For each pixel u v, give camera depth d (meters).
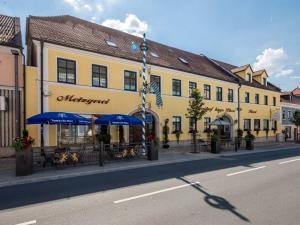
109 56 19.20
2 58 15.09
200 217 5.62
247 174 10.54
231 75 31.12
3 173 10.92
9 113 15.11
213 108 27.41
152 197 7.22
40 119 13.20
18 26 17.52
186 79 24.70
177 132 23.52
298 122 36.84
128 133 20.41
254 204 6.50
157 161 14.58
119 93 19.75
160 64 22.36
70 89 17.25
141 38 25.92
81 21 22.34
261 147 25.86
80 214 5.92
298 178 9.64
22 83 15.67
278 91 37.94
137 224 5.28
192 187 8.33
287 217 5.60
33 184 9.17
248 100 32.59
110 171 11.73
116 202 6.79
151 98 21.78
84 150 13.91
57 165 12.15
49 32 17.72
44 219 5.66
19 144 10.44
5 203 6.86
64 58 17.12
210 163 14.05
